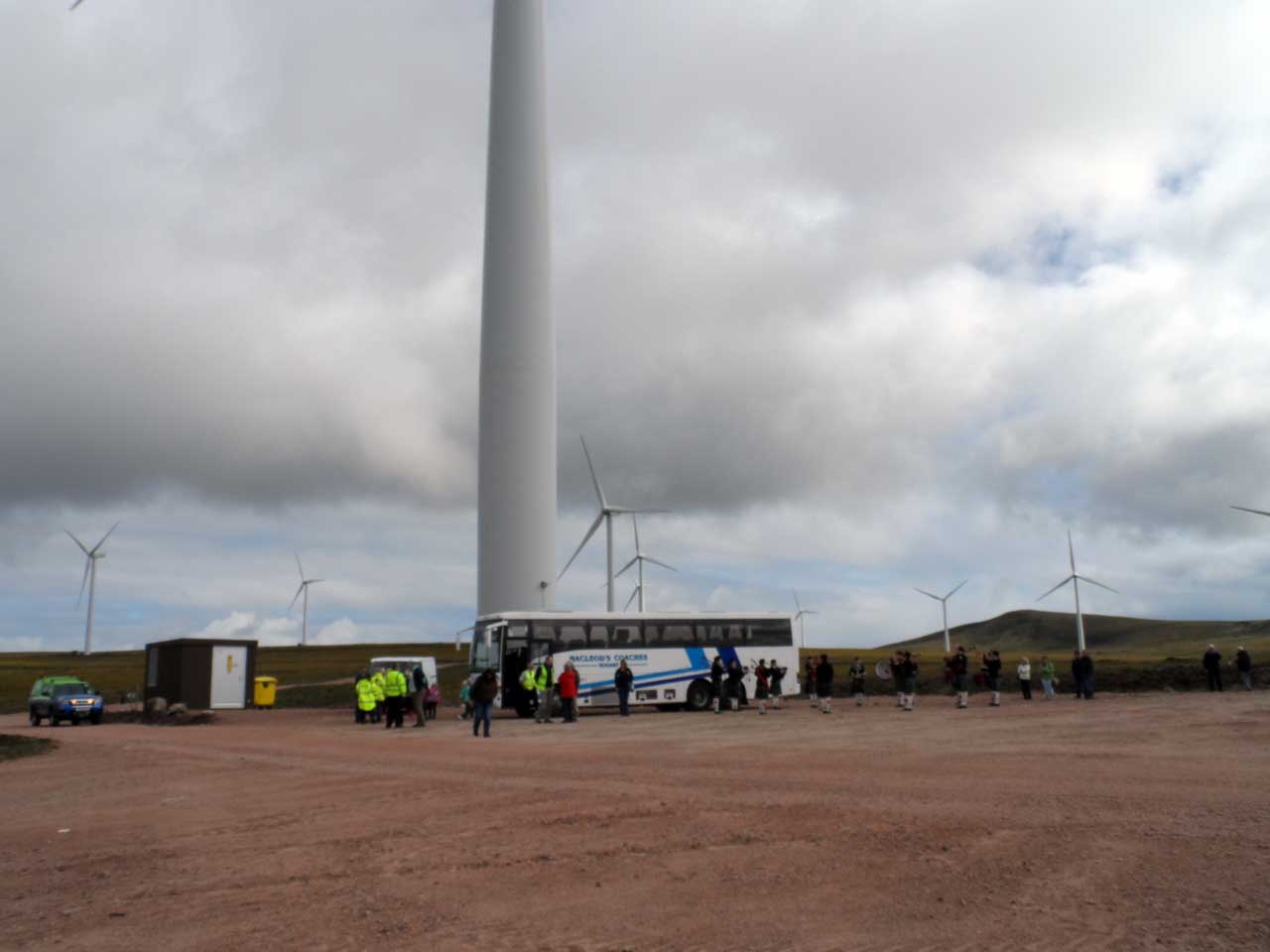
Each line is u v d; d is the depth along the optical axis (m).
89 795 18.34
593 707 43.09
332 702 62.72
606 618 43.47
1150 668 57.09
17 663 127.25
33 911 8.91
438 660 126.62
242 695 54.84
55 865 11.21
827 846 10.56
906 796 13.95
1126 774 15.94
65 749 30.62
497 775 18.23
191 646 53.75
